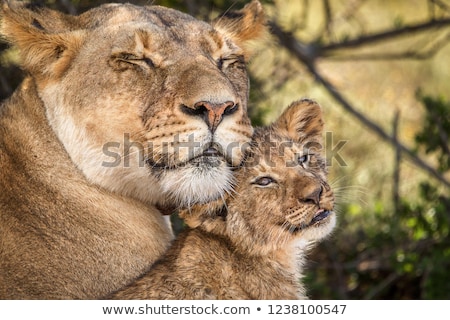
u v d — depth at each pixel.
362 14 20.02
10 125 8.24
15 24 8.09
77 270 7.88
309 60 14.63
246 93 8.66
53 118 8.14
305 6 14.73
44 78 8.19
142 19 8.24
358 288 12.87
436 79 19.47
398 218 13.08
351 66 19.45
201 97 7.56
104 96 7.96
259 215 8.55
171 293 8.02
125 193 8.26
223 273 8.34
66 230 7.97
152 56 7.98
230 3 12.43
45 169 8.08
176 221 10.65
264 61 14.25
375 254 12.98
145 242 8.32
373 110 17.80
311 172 8.80
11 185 8.02
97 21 8.31
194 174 7.72
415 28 14.86
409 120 17.38
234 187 8.49
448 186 13.59
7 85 11.39
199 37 8.28
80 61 8.10
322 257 13.21
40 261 7.78
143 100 7.90
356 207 13.29
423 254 12.70
